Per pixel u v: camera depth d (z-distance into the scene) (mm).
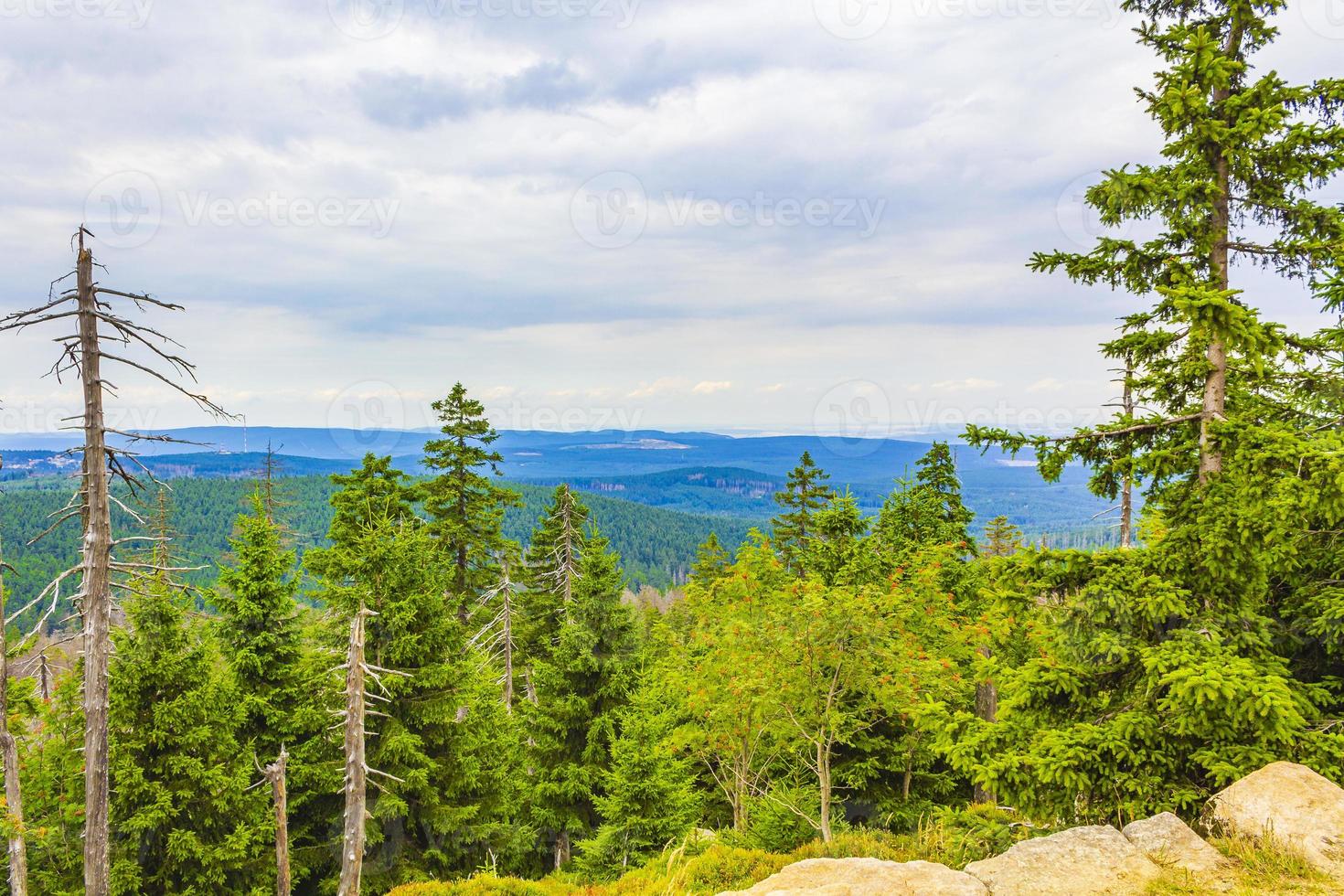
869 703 16969
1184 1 9938
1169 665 8875
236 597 18953
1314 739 8336
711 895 10125
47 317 13914
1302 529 9625
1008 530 30016
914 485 28578
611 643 23344
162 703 16859
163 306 14859
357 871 15141
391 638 19531
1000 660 11344
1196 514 9758
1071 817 9375
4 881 17359
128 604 17156
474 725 20453
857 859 7672
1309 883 6203
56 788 19094
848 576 23750
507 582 31984
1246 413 10039
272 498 35938
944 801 21266
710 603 20438
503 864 20734
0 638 16734
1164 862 6859
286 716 19125
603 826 18578
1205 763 8461
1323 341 9852
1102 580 9844
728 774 22578
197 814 16938
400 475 27719
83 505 14773
